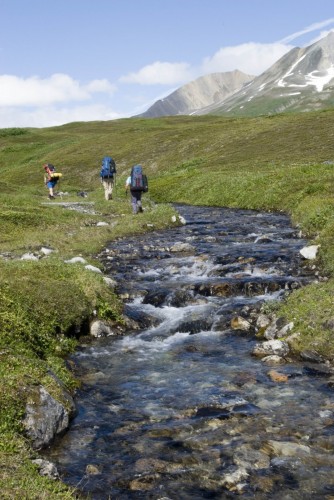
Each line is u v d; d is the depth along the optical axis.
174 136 96.94
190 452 7.15
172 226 29.47
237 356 10.92
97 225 29.22
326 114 87.56
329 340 10.62
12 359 8.66
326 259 16.55
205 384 9.50
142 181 33.22
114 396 9.21
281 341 10.97
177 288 15.48
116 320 13.41
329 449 7.02
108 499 6.20
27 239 23.16
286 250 19.73
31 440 7.29
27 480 5.95
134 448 7.35
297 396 8.73
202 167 67.00
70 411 8.31
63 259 18.80
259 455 6.95
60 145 118.81
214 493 6.25
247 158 67.06
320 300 12.23
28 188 57.91
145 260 19.62
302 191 34.78
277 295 14.55
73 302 13.03
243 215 33.97
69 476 6.71
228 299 14.66
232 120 116.12
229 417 8.09
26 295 12.55
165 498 6.19
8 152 122.44
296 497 6.09
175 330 12.97
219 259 18.77
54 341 11.52
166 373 10.20
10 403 7.45
